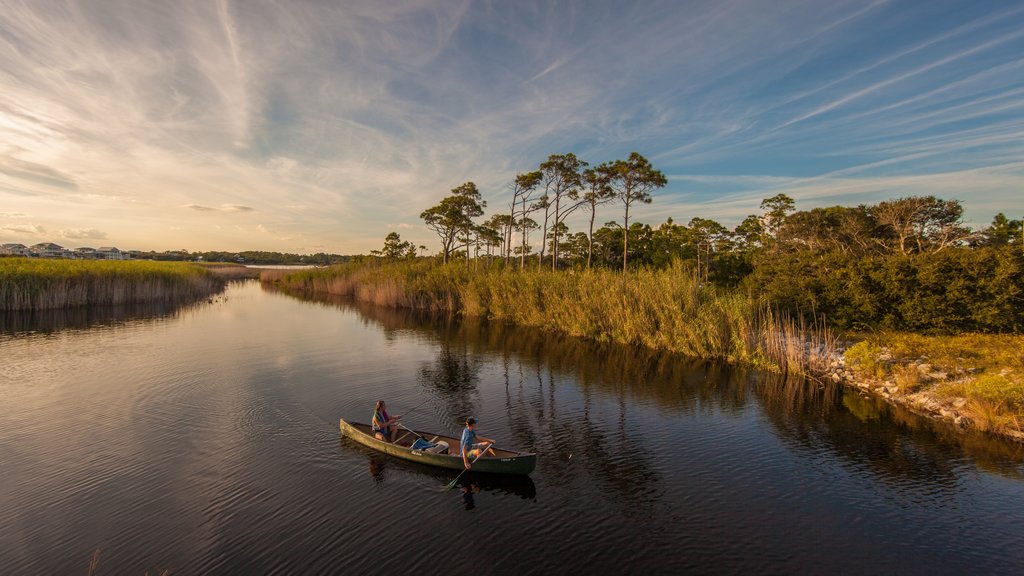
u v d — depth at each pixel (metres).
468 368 20.78
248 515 9.15
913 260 23.33
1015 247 20.91
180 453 11.77
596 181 46.88
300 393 16.75
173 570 7.58
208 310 41.19
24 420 13.77
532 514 9.32
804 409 15.34
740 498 9.98
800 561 7.96
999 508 9.48
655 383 18.41
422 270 50.25
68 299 37.91
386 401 16.06
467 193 57.69
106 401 15.52
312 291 65.81
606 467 11.38
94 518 8.98
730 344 22.59
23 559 7.80
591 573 7.64
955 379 15.94
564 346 25.62
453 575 7.55
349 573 7.56
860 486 10.42
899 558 8.02
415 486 10.33
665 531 8.80
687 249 54.53
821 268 26.77
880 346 20.48
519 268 45.47
